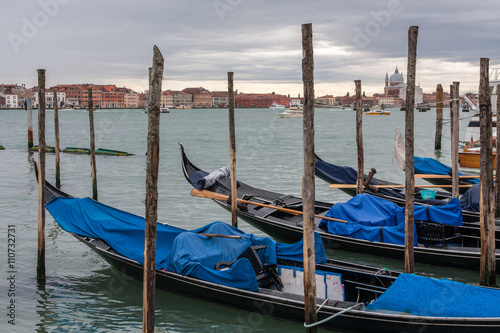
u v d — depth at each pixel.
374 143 55.31
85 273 13.91
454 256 13.83
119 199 23.78
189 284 11.80
